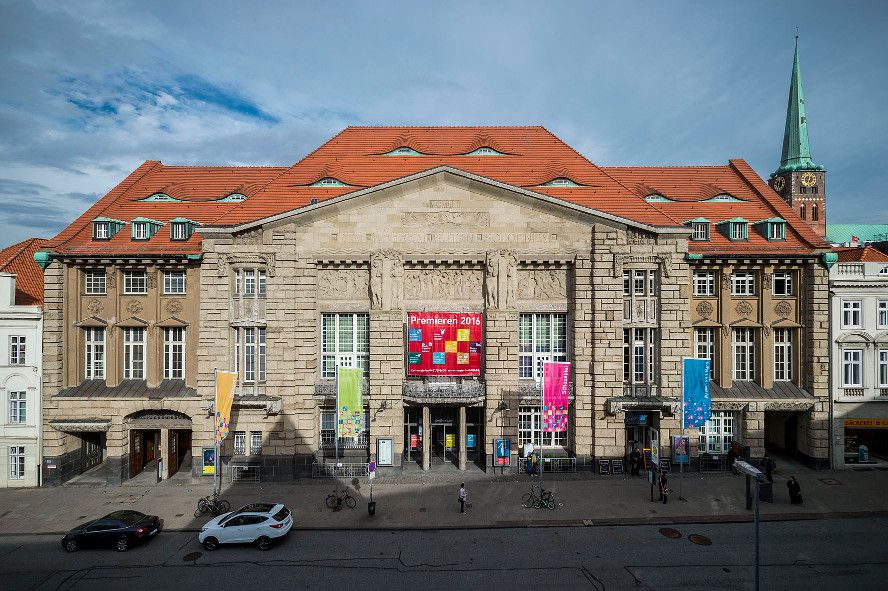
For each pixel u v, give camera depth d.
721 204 38.31
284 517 24.52
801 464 34.41
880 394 33.53
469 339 32.78
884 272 33.88
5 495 30.45
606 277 32.97
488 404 32.97
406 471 33.25
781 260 33.41
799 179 83.19
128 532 23.78
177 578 21.28
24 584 20.89
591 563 22.28
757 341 34.44
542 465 31.00
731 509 27.67
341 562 22.52
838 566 21.89
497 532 25.36
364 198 32.94
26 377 31.95
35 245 38.19
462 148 40.50
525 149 40.28
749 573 21.41
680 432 33.16
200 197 39.12
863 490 30.06
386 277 32.84
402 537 24.88
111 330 33.12
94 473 34.22
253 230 32.75
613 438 32.97
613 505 28.23
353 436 32.41
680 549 23.45
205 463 32.69
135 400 32.34
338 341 34.19
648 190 39.59
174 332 34.06
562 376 30.38
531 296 33.94
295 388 33.00
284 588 20.44
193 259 32.78
